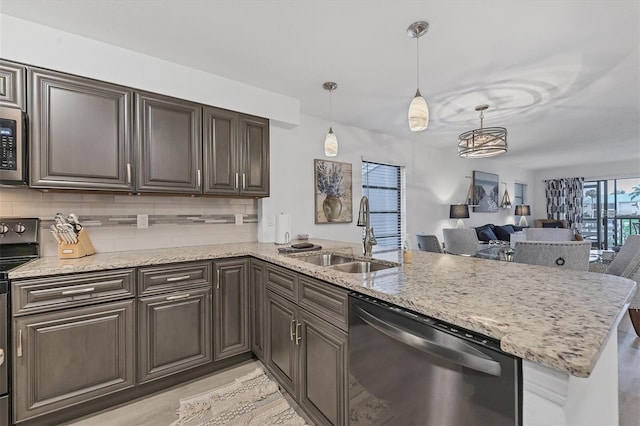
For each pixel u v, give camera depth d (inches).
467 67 91.4
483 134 123.9
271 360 78.8
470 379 33.0
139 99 82.4
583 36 75.1
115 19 68.7
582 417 29.2
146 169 83.0
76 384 65.2
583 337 27.8
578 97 115.0
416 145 188.7
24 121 67.3
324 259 87.4
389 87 105.7
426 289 44.9
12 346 59.3
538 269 60.0
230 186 98.4
